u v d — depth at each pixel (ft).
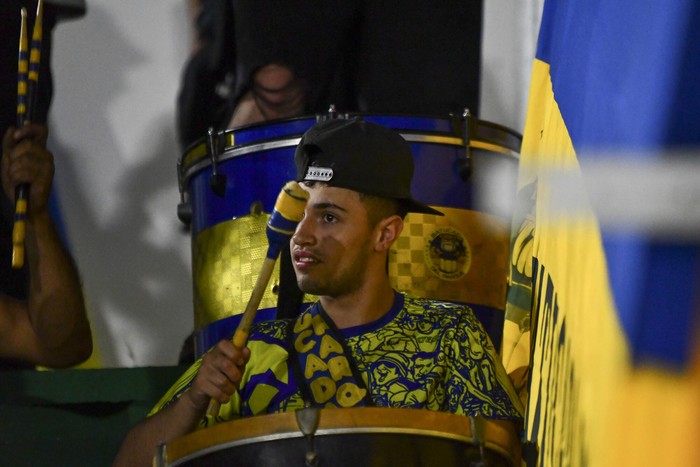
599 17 12.22
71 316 29.60
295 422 16.65
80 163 36.17
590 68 12.53
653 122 8.71
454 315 20.47
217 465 17.08
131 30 36.65
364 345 20.02
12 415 28.45
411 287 25.73
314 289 20.21
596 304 10.75
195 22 36.45
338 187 20.42
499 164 27.27
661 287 7.77
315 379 19.76
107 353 35.42
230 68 36.14
